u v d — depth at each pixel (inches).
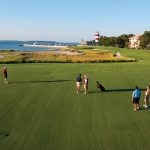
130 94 1524.4
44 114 1163.9
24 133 954.7
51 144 864.9
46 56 4613.7
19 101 1382.9
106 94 1528.1
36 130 981.2
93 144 864.9
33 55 4950.8
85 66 3058.6
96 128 1000.9
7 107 1273.4
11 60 3686.0
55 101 1379.2
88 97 1461.6
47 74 2353.6
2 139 903.1
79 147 843.4
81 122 1064.2
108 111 1208.2
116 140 895.7
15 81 1982.0
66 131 970.7
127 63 3479.3
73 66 3063.5
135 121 1076.5
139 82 1900.8
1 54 5383.9
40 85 1812.3
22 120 1088.2
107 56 4645.7
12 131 972.6
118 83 1862.7
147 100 1262.3
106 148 835.4
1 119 1102.4
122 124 1042.7
